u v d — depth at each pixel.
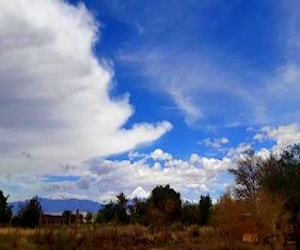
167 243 54.66
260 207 49.19
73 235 42.84
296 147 56.41
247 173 65.38
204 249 49.34
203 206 94.81
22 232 44.03
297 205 52.53
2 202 75.31
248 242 49.62
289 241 52.22
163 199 89.25
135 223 78.12
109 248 45.38
